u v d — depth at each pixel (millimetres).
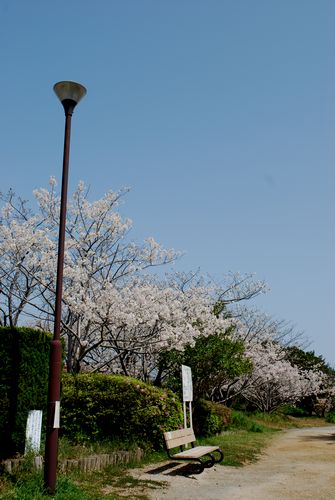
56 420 6539
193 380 15555
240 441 14750
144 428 10320
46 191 14758
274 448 14414
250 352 24812
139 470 8828
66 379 10602
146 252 15438
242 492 7629
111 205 15203
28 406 7980
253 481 8578
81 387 10477
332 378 39375
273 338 29969
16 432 7668
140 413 10312
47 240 13234
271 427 24922
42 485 6281
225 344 15898
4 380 7625
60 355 6793
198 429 14625
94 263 14453
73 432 10148
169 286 18984
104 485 7449
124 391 10406
